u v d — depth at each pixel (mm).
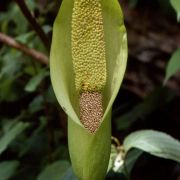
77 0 270
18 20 516
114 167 354
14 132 412
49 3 577
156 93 599
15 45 466
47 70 468
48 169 396
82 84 289
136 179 564
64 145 506
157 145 342
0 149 405
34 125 565
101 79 287
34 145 543
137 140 349
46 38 414
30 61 512
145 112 585
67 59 287
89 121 292
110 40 288
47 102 529
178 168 542
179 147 342
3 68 518
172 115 633
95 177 281
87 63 284
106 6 281
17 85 580
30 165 528
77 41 278
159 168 562
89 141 277
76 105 295
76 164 282
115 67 289
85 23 276
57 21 277
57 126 569
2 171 454
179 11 304
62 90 279
